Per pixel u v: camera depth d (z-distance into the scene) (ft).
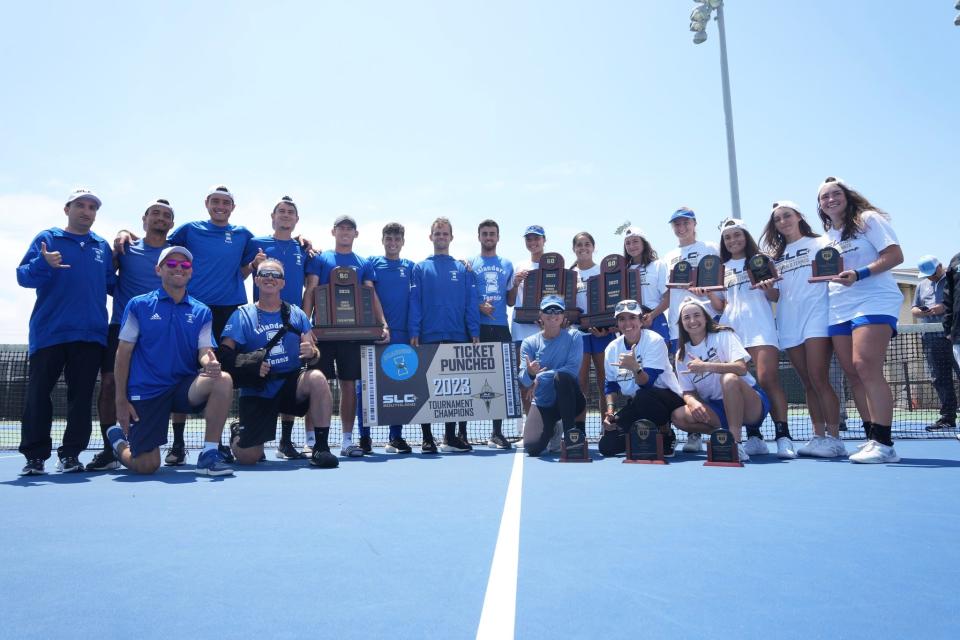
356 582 7.26
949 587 6.97
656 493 13.42
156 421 18.04
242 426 20.07
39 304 18.62
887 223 18.79
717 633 5.67
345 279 24.32
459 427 26.40
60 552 8.76
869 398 18.75
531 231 27.66
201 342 18.74
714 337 20.94
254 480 16.30
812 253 20.61
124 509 12.07
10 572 7.80
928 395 44.96
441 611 6.30
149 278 20.66
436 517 10.94
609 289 25.21
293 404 20.51
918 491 13.46
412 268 26.66
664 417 21.53
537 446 22.38
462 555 8.40
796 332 20.89
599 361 25.96
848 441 27.22
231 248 22.52
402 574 7.55
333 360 24.73
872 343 18.52
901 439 28.14
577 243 27.48
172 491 14.43
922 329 32.32
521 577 7.36
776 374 21.22
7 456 25.45
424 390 25.14
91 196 18.81
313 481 15.94
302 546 8.96
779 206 21.40
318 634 5.73
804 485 14.40
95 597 6.84
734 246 22.21
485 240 27.76
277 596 6.81
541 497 13.00
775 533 9.53
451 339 26.04
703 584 7.08
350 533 9.75
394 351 25.16
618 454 22.12
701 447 23.16
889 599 6.58
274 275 20.07
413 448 27.55
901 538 9.21
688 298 22.48
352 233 25.81
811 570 7.63
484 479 16.03
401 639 5.58
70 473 18.52
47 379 18.48
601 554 8.36
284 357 19.99
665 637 5.58
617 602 6.50
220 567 7.93
